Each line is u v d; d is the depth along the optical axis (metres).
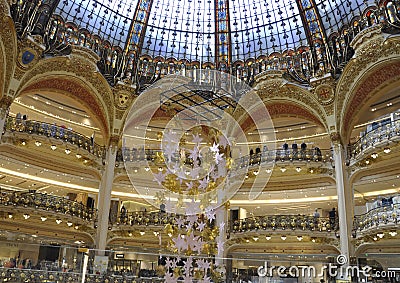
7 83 20.11
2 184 26.72
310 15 23.88
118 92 24.92
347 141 23.34
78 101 24.72
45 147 22.77
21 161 22.53
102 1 23.81
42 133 21.64
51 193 28.16
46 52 21.56
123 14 24.95
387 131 19.89
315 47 24.16
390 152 20.05
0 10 17.77
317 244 23.42
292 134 29.42
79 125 28.78
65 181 26.02
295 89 24.36
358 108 23.20
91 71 23.59
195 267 5.44
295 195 26.28
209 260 5.48
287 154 23.94
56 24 22.42
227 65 26.47
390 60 20.06
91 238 22.91
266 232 23.03
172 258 5.52
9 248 12.14
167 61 26.56
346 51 22.23
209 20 26.12
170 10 25.73
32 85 22.17
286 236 23.12
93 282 12.70
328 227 22.09
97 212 23.58
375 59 20.59
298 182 25.05
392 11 19.66
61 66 22.61
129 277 12.98
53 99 27.38
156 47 26.36
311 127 28.73
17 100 26.12
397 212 17.97
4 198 19.64
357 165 21.88
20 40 19.72
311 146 28.67
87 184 26.66
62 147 22.52
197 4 25.72
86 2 23.28
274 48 25.56
